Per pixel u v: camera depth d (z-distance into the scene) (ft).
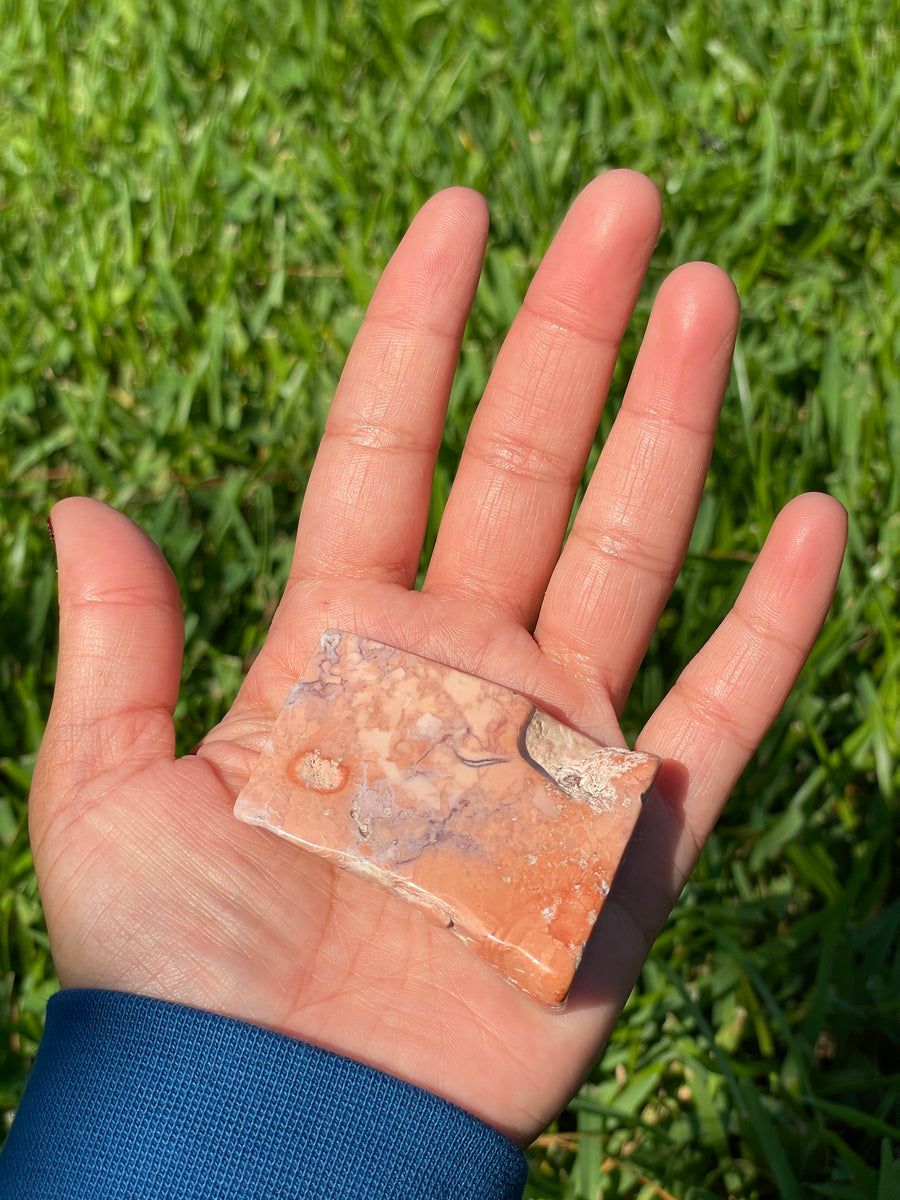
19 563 0.96
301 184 1.17
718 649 0.71
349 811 0.63
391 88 1.26
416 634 0.74
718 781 0.71
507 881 0.61
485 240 0.74
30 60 1.34
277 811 0.63
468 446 0.78
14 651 0.92
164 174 1.18
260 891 0.63
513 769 0.64
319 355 1.06
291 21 1.35
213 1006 0.61
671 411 0.73
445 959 0.65
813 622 0.70
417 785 0.63
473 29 1.30
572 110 1.24
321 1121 0.59
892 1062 0.77
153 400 1.05
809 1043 0.75
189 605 0.94
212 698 0.90
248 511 1.01
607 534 0.75
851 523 0.93
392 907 0.65
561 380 0.76
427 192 1.15
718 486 0.99
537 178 1.14
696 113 1.23
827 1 1.30
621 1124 0.74
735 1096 0.71
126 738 0.65
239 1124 0.58
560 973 0.60
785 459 0.99
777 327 1.08
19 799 0.87
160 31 1.32
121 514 0.67
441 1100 0.60
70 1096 0.59
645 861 0.69
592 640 0.75
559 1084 0.64
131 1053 0.59
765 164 1.13
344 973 0.64
